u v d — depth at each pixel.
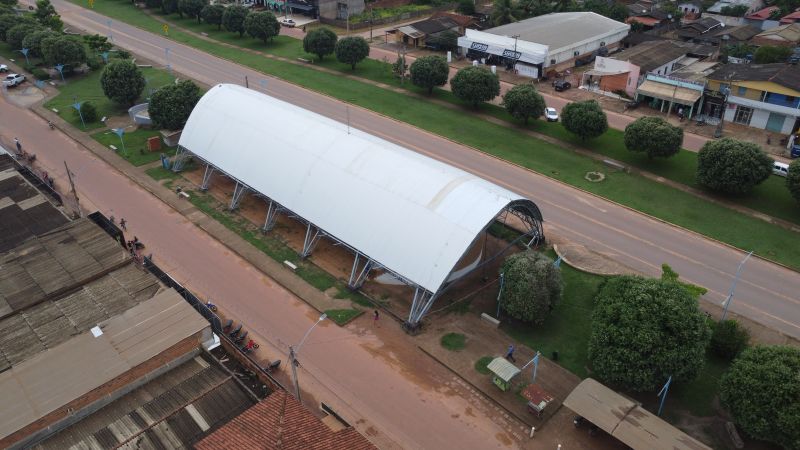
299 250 58.44
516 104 84.19
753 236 60.59
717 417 39.88
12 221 55.88
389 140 82.38
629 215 64.88
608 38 117.69
